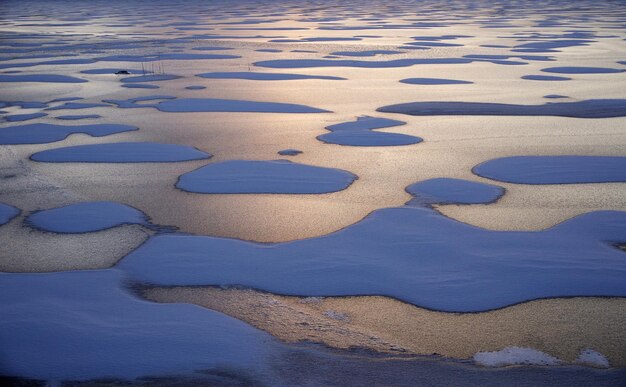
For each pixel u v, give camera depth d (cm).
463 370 171
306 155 381
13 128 455
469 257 238
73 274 226
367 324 195
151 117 493
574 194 310
